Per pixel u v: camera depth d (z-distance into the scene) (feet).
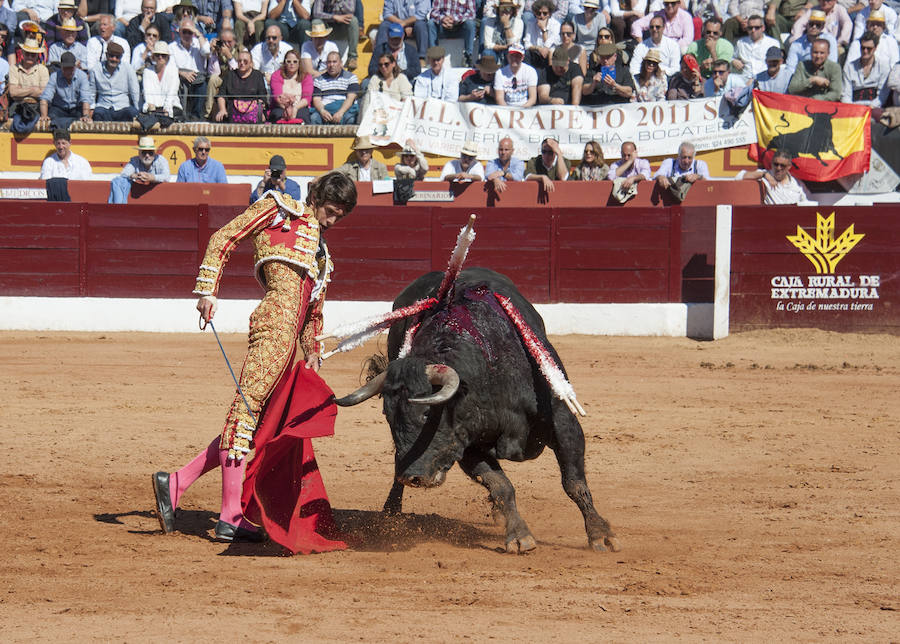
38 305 89.56
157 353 76.69
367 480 41.32
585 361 75.10
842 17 101.71
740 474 42.88
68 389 60.49
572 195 92.38
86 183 93.15
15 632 22.72
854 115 94.32
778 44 100.17
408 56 99.45
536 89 96.89
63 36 99.50
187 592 26.08
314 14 101.24
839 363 75.00
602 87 96.43
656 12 102.17
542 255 90.58
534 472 43.29
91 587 26.48
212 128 96.22
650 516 35.96
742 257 88.07
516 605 25.34
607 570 28.89
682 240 89.71
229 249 30.96
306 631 23.07
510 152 93.76
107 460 43.24
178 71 98.48
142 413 53.98
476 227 90.58
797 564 29.84
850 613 25.29
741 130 95.50
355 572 28.37
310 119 98.12
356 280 90.79
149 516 34.78
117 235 90.22
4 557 29.30
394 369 27.20
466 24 101.09
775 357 77.61
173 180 96.43
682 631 23.63
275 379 30.83
